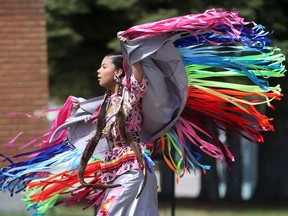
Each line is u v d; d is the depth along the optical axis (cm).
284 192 3916
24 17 2386
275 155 3912
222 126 1272
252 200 3903
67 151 1173
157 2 3052
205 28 1016
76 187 1206
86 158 1079
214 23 1013
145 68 1050
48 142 1177
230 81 2694
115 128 1065
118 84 1078
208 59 1088
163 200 2773
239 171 3853
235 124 1156
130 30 1027
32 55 2391
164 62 1054
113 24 3222
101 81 1088
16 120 2366
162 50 1043
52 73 3338
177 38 1039
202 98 1130
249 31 1049
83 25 3206
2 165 2273
